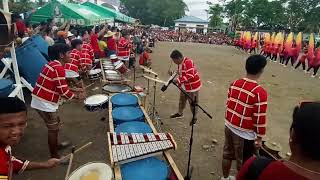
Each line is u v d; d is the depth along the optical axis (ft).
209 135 19.45
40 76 13.53
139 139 11.55
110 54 41.78
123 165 10.08
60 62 13.69
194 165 15.52
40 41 23.22
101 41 41.45
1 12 14.37
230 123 11.75
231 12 167.73
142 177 9.39
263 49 77.46
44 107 13.47
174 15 231.71
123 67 31.19
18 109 5.72
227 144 12.57
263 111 10.79
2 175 5.42
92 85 28.68
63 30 36.55
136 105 16.48
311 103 4.11
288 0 157.28
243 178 4.64
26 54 20.16
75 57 23.90
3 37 14.60
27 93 23.13
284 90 35.70
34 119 20.22
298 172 3.92
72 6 44.45
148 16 225.97
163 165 10.11
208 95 30.42
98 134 18.45
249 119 11.22
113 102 16.29
